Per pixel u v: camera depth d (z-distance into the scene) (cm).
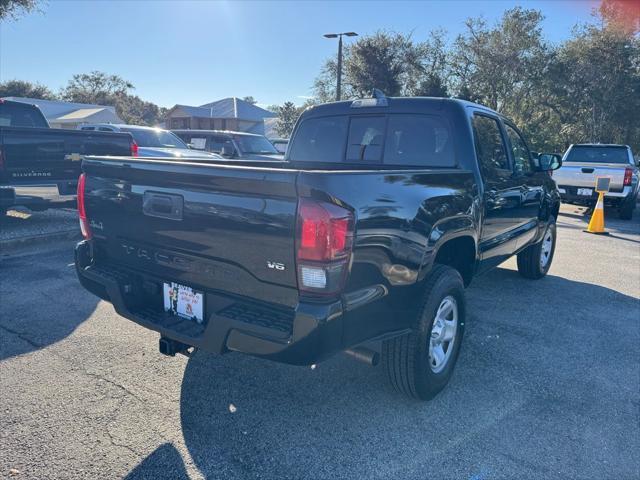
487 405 338
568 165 1323
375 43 3416
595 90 3222
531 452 287
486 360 408
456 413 326
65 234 783
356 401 336
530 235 582
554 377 382
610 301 582
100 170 330
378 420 314
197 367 376
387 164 444
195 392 340
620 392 361
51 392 333
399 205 282
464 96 3200
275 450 281
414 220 296
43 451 273
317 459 274
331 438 294
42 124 972
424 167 424
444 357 351
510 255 532
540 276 669
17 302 497
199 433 294
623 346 446
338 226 235
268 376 366
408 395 334
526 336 462
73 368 368
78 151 783
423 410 328
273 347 244
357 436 296
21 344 405
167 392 339
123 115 7225
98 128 1240
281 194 238
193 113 4759
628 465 279
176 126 4922
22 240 729
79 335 426
